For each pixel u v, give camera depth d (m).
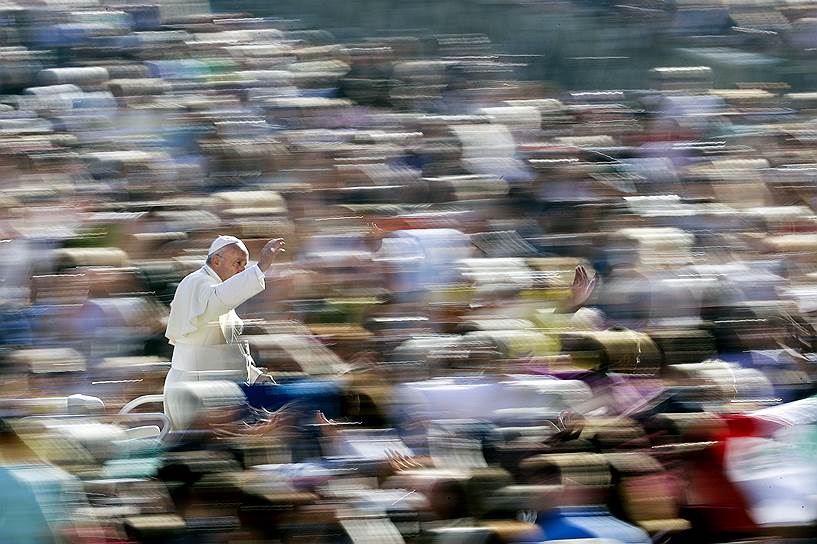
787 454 18.62
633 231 32.06
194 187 39.38
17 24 62.50
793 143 45.38
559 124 48.66
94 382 23.75
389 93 56.31
